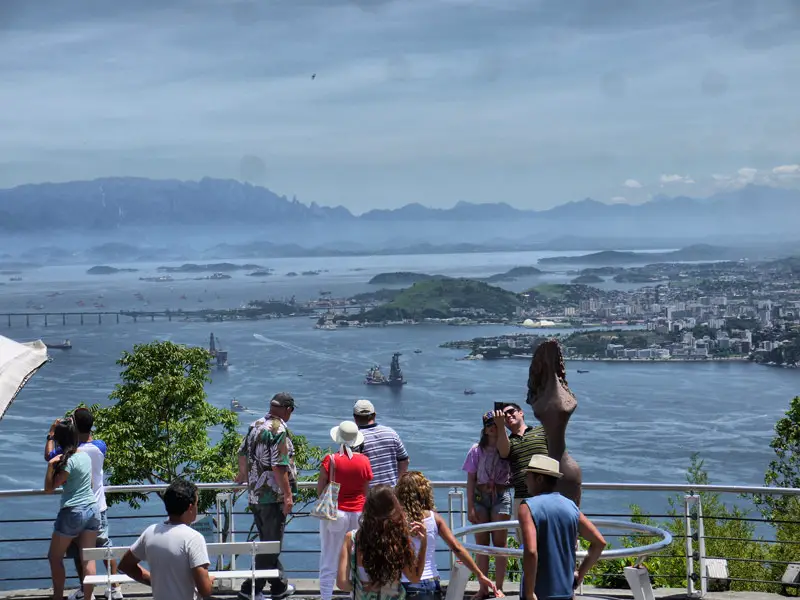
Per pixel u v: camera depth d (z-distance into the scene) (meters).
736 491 9.09
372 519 6.22
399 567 6.16
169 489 6.64
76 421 8.76
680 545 15.64
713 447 162.25
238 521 32.62
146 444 29.36
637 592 7.11
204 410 30.41
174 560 6.46
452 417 196.62
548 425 8.30
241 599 8.96
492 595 8.60
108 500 28.92
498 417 8.50
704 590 9.25
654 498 120.19
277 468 8.68
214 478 29.08
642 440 169.88
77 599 8.63
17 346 7.68
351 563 6.34
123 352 30.80
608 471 145.38
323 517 8.08
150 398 29.45
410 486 6.67
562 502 6.38
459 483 9.65
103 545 8.98
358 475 8.25
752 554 16.20
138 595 9.16
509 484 8.73
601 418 196.12
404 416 198.25
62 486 8.59
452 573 7.23
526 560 6.17
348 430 8.27
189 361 30.88
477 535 8.84
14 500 105.19
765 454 154.88
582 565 6.57
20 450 149.38
